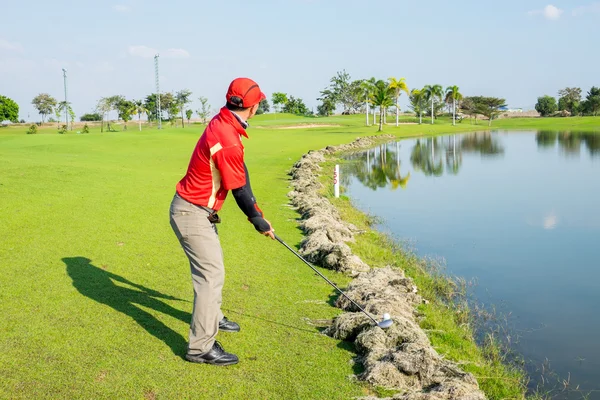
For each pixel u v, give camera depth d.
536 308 7.96
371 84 88.94
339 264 7.84
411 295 7.16
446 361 5.07
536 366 6.07
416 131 75.81
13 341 4.85
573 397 5.37
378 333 5.18
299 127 80.56
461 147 45.12
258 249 8.63
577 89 155.50
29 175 13.48
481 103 114.00
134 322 5.41
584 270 9.95
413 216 14.95
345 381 4.61
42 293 5.98
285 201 13.70
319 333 5.56
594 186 20.94
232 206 12.05
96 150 26.25
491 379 5.25
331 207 12.66
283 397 4.30
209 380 4.45
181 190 4.55
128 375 4.43
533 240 12.29
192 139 37.44
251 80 4.54
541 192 19.58
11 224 8.70
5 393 4.05
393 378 4.58
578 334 7.01
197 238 4.52
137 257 7.57
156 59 76.69
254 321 5.72
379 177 23.86
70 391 4.15
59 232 8.52
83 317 5.43
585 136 59.19
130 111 89.75
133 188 13.32
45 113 114.75
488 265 10.25
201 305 4.59
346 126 84.62
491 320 7.42
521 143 49.34
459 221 14.36
